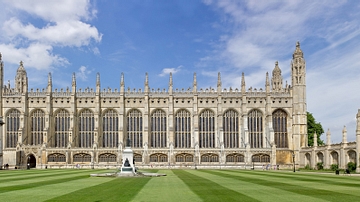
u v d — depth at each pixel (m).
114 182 42.50
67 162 103.88
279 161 106.88
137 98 114.88
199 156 104.81
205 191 32.62
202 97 114.62
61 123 114.31
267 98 111.88
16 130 112.75
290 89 112.69
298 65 110.25
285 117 112.81
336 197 28.77
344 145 77.69
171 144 106.06
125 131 113.88
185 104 114.81
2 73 113.94
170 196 28.98
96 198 27.80
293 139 108.50
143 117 113.88
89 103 114.50
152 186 37.25
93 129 114.38
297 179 49.56
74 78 114.12
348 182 44.03
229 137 113.50
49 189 34.53
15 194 30.75
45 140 108.94
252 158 105.56
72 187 36.38
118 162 104.50
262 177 54.16
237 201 26.39
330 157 85.31
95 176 55.03
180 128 114.44
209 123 114.44
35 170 84.06
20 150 107.19
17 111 113.44
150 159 105.69
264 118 113.06
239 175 59.75
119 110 113.62
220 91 114.06
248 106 113.50
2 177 54.09
